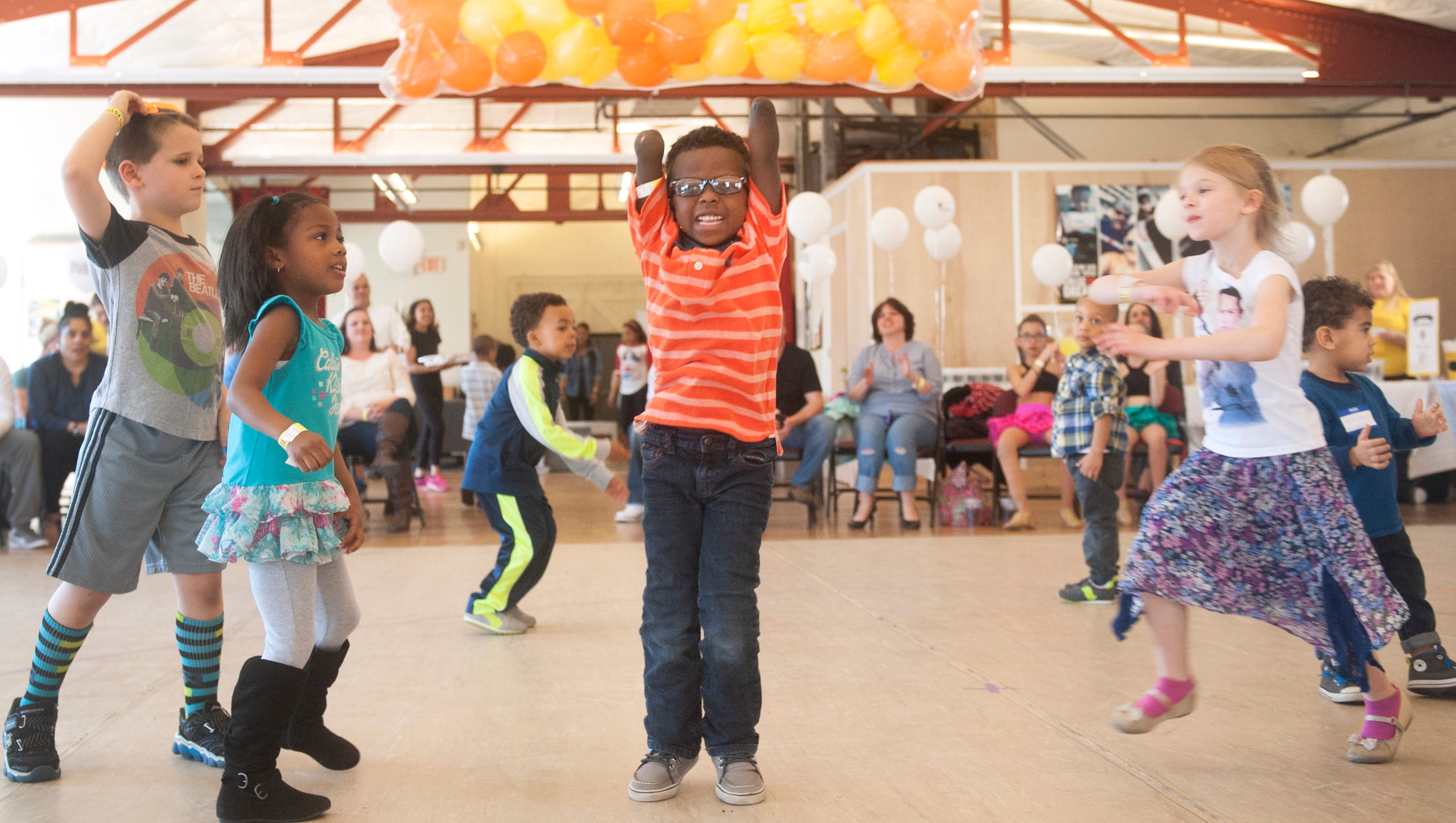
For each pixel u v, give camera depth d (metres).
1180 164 9.08
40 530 6.05
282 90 7.46
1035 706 2.34
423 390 8.47
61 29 7.57
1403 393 6.32
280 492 1.70
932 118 10.26
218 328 2.14
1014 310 9.08
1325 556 1.86
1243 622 3.22
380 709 2.37
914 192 9.04
